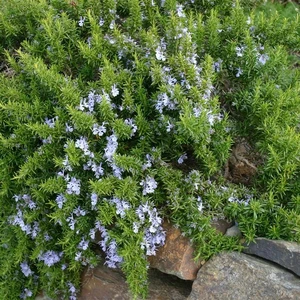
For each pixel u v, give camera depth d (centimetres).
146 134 48
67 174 47
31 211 50
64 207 47
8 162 50
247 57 51
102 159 47
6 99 51
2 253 52
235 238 45
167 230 47
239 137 52
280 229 44
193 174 47
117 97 50
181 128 44
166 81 48
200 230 45
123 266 45
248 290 43
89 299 50
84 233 48
